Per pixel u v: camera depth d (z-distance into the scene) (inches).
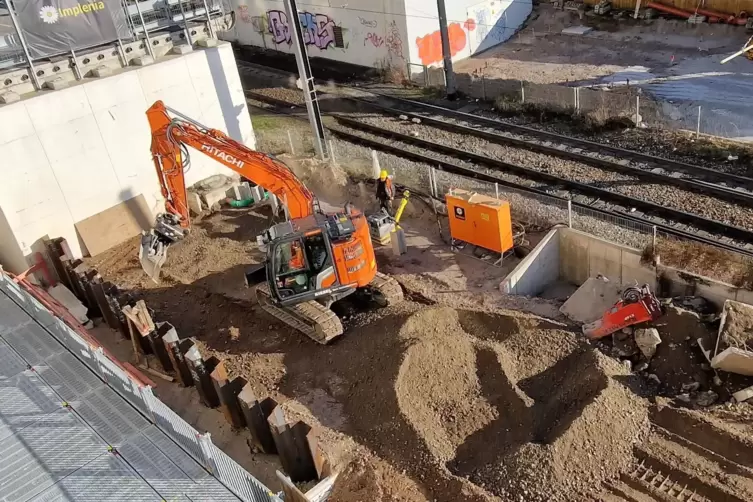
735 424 441.4
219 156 621.6
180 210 670.5
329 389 524.7
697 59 1082.7
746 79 977.5
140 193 792.9
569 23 1334.9
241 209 820.6
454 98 1053.8
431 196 763.4
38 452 422.3
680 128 849.5
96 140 741.9
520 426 456.8
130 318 571.5
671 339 499.2
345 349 553.0
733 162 767.1
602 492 409.1
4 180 684.7
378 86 1154.0
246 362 569.0
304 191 609.0
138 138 776.3
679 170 765.3
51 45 711.7
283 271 576.7
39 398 468.1
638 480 414.3
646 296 513.7
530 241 668.7
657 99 955.3
